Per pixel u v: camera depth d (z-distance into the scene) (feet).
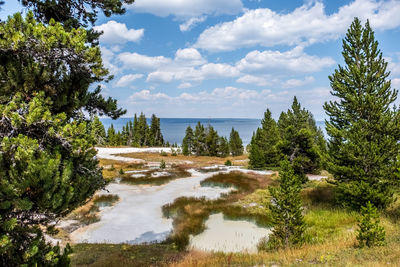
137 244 40.98
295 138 74.64
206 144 230.07
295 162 71.46
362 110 48.67
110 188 85.30
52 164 14.19
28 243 14.90
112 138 292.61
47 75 17.67
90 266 30.22
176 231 46.91
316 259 27.30
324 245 32.99
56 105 18.67
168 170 124.77
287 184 35.37
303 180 72.79
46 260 15.03
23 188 13.37
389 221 40.68
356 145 46.80
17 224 14.51
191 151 237.45
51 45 16.30
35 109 15.39
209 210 59.72
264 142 139.95
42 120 15.81
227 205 63.41
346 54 52.34
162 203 67.92
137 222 52.90
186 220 52.54
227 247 40.40
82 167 18.25
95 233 46.60
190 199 70.54
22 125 15.96
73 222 51.42
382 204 45.57
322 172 105.09
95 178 19.60
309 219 47.67
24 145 14.06
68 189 15.67
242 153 257.75
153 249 37.65
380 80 49.42
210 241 43.09
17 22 15.76
